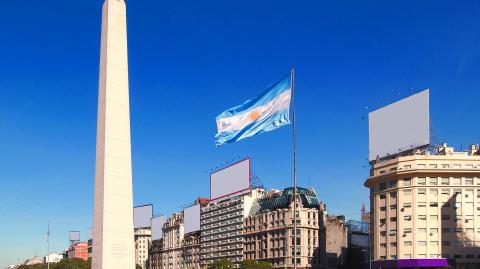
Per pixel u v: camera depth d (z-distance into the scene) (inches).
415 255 4948.3
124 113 2090.3
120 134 2065.7
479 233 4985.2
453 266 4864.7
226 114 1699.1
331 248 7504.9
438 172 5024.6
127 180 2053.4
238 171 6663.4
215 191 7062.0
